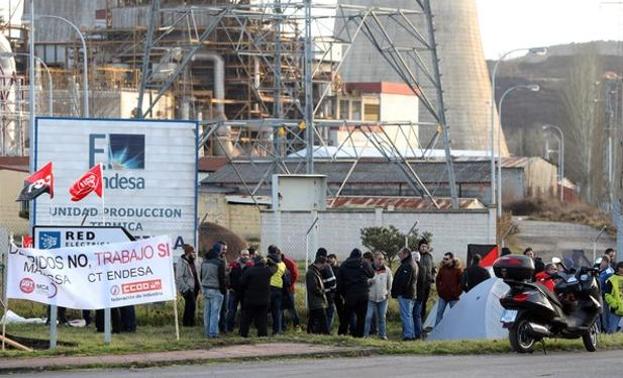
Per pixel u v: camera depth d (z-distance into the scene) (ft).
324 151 306.96
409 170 207.51
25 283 79.87
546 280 85.40
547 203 327.06
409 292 96.58
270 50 311.68
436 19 458.50
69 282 80.79
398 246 170.91
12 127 363.35
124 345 79.92
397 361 73.31
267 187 269.64
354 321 98.63
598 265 98.37
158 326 102.73
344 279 96.48
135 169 124.06
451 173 196.03
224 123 194.08
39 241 85.56
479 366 69.97
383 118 420.77
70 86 336.49
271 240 184.03
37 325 99.86
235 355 75.00
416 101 437.17
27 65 400.06
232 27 322.34
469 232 186.70
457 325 96.22
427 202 237.66
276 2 210.18
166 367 70.79
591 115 490.49
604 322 96.68
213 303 91.66
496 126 364.38
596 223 282.77
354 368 69.05
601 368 69.05
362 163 299.58
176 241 124.47
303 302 114.21
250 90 346.33
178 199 124.47
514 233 248.52
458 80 458.09
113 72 355.56
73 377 65.41
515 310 78.13
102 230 85.81
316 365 71.00
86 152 123.65
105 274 81.82
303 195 174.40
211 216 222.69
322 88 349.00
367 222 188.85
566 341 84.07
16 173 228.84
